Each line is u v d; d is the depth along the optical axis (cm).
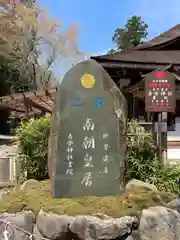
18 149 727
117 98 543
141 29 4134
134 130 685
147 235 442
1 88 2586
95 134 523
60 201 478
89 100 529
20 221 445
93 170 516
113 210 445
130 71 1109
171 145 1099
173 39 1280
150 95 706
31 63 2892
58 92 530
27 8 2717
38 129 724
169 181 639
